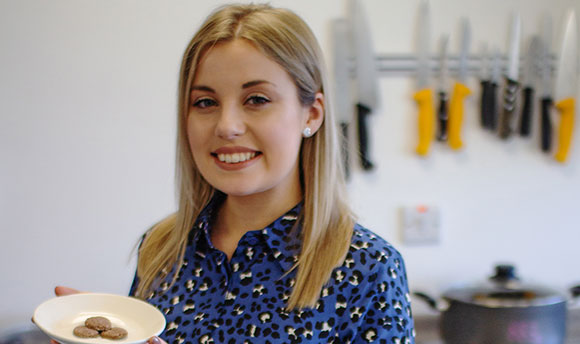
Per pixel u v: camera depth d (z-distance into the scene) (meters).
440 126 2.00
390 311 0.93
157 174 1.93
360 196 2.01
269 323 0.92
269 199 0.98
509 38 2.03
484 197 2.06
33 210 1.89
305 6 1.96
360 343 0.92
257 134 0.90
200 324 0.96
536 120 2.07
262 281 0.96
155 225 1.17
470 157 2.05
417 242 2.04
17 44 1.86
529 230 2.09
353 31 1.96
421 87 1.99
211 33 0.91
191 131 0.94
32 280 1.90
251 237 0.97
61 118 1.89
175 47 1.92
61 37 1.88
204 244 1.02
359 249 0.95
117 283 1.93
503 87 2.05
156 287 1.04
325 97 0.98
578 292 1.86
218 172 0.93
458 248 2.06
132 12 1.90
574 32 2.04
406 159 2.02
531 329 1.74
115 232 1.93
